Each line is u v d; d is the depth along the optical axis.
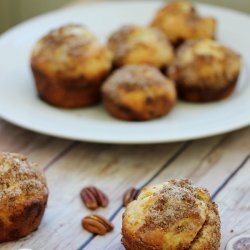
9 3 1.15
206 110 0.68
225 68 0.69
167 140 0.60
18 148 0.62
